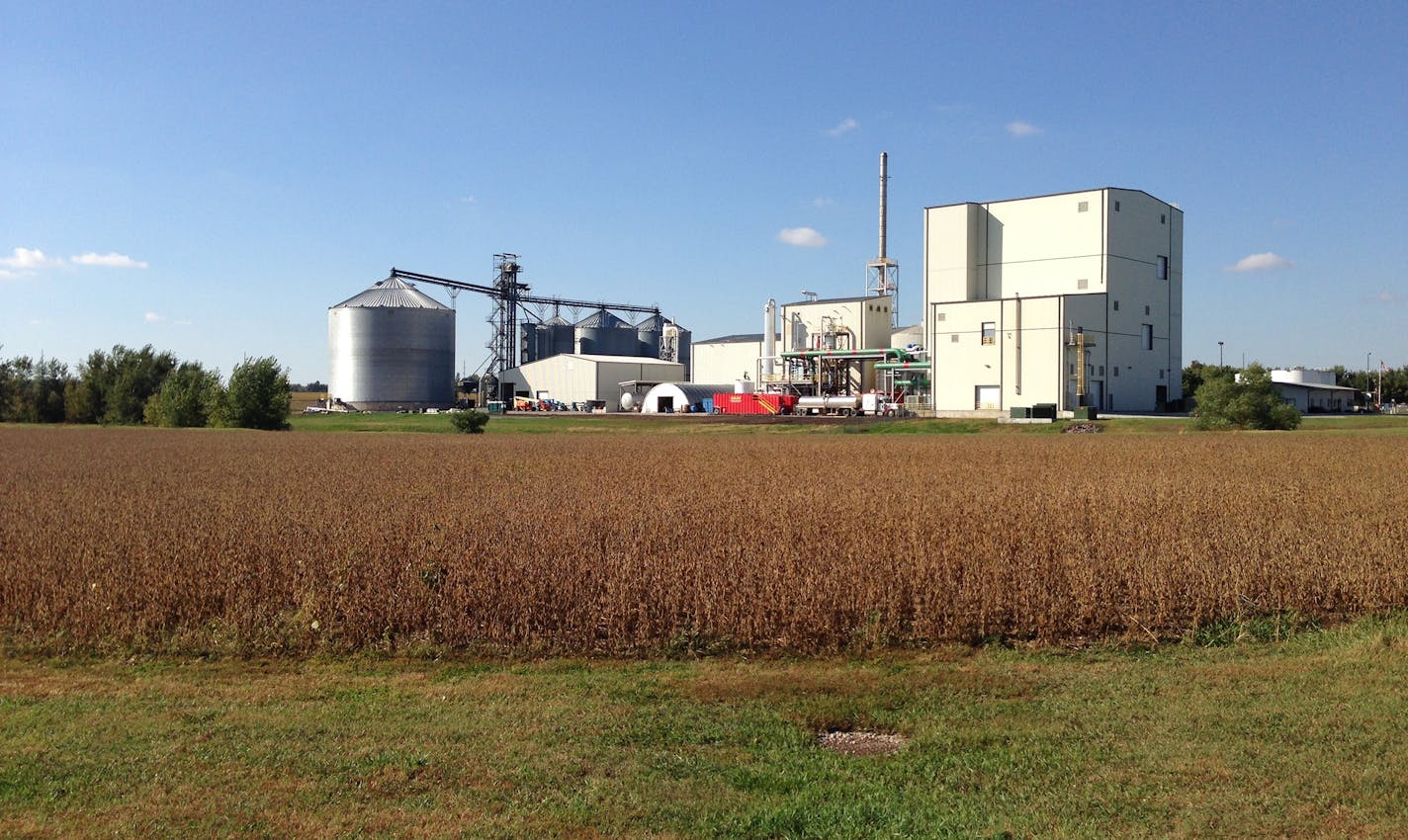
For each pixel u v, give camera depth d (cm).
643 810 732
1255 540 1554
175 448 5266
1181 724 907
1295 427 6525
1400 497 2312
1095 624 1282
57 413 11044
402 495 2508
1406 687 1000
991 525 1728
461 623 1259
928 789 773
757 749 874
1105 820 707
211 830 696
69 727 932
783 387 10619
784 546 1488
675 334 17025
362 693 1054
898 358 9781
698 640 1254
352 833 692
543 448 5125
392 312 13488
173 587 1359
